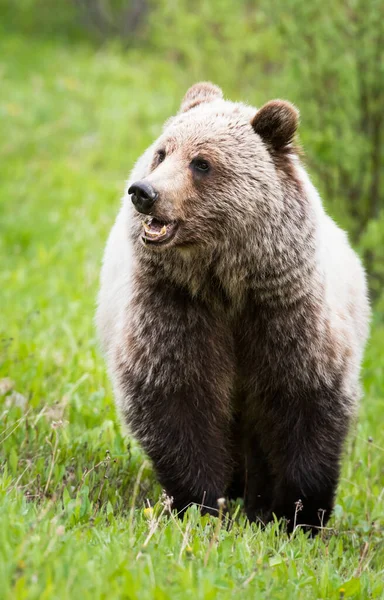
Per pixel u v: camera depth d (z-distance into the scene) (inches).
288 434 397.1
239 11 940.6
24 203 944.9
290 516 404.2
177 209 362.9
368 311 486.3
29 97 1304.1
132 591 267.6
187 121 384.8
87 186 1004.6
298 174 384.5
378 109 745.6
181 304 379.2
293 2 725.9
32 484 395.5
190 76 1059.9
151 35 1336.1
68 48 1626.5
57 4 1854.1
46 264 780.0
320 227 390.0
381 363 658.8
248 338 387.5
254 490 447.2
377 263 753.0
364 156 751.1
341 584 319.0
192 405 387.5
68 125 1226.0
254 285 375.2
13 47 1558.8
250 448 442.9
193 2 998.4
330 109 750.5
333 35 727.1
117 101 1334.9
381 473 490.3
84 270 759.7
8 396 500.1
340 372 393.7
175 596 270.8
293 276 374.0
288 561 329.1
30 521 305.6
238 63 955.3
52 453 417.7
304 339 380.8
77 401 502.9
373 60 729.6
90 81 1427.2
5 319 637.9
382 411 581.6
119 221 445.1
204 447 391.9
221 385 391.5
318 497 398.6
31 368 546.0
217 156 370.9
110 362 425.4
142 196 355.9
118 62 1528.1
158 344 381.7
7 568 266.8
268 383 391.9
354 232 777.6
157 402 386.6
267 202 371.6
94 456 439.2
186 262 374.0
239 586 288.2
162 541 319.9
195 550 315.9
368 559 358.6
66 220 898.1
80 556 284.2
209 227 370.3
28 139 1168.8
